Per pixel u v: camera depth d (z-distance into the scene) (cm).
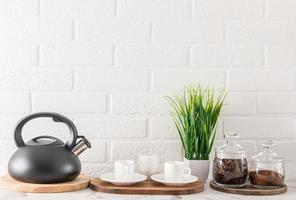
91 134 195
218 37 196
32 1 192
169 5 195
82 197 159
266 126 197
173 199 158
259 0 196
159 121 196
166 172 172
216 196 163
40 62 193
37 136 192
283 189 168
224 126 196
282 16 196
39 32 193
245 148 196
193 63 196
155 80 195
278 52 197
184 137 188
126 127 195
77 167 172
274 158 171
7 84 192
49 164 166
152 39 195
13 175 168
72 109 194
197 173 183
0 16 191
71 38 193
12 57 192
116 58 194
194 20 196
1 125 192
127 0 194
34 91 193
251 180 173
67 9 193
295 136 196
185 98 194
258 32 196
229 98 196
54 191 164
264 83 197
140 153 195
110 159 195
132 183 169
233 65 196
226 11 196
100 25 194
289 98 197
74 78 194
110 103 195
